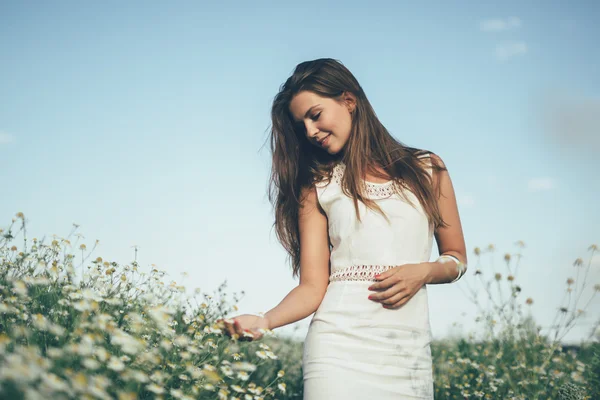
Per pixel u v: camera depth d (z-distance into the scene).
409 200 2.49
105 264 2.83
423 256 2.50
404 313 2.38
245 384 2.91
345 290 2.42
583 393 3.63
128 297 2.77
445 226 2.57
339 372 2.29
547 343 3.99
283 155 2.73
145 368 2.14
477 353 4.53
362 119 2.62
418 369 2.34
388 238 2.44
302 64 2.67
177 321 2.84
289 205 2.73
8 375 1.43
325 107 2.57
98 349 1.96
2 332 2.23
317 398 2.31
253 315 2.43
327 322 2.39
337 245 2.52
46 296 2.57
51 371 1.75
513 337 4.12
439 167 2.61
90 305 2.29
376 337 2.33
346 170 2.56
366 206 2.49
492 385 3.92
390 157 2.57
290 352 4.47
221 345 2.66
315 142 2.62
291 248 2.83
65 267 2.68
